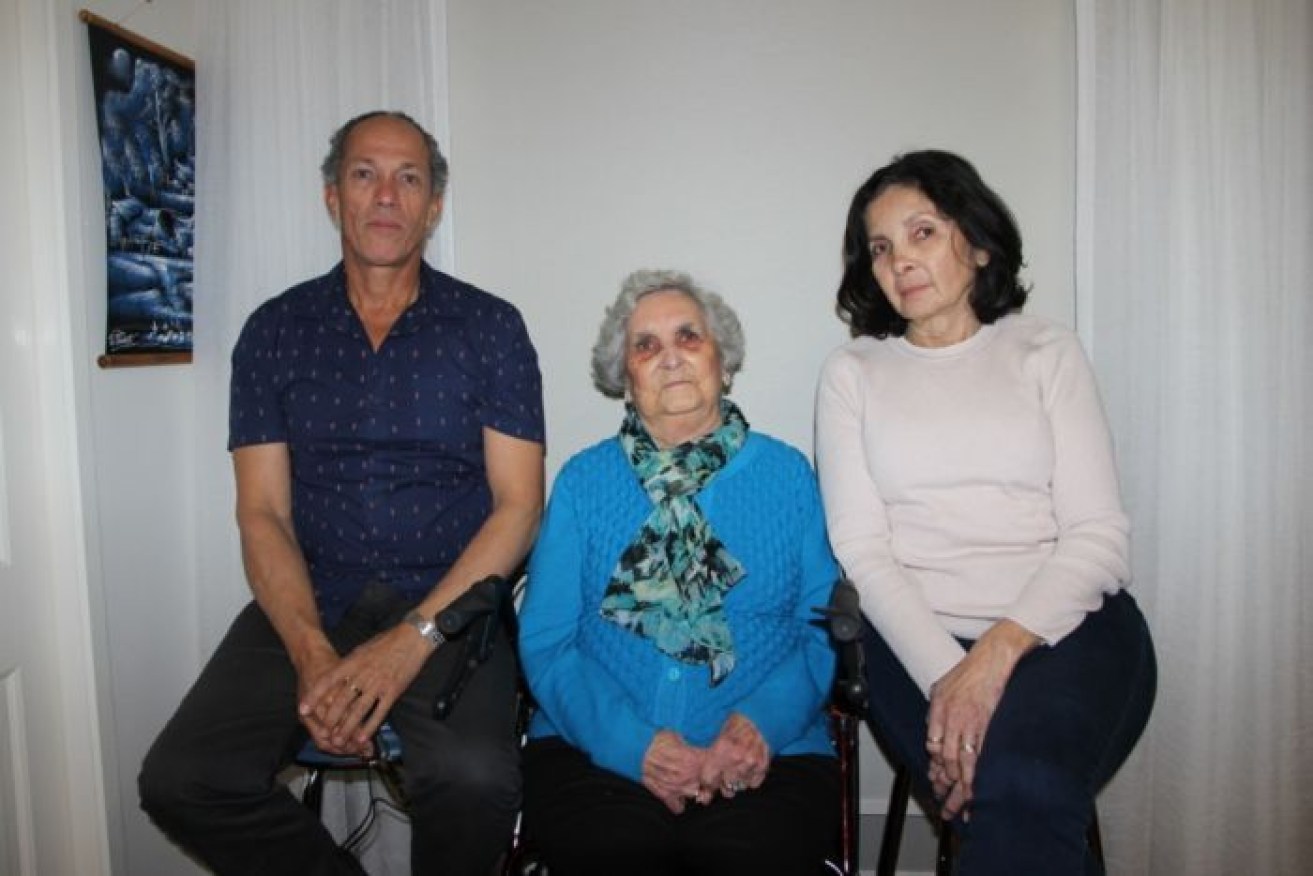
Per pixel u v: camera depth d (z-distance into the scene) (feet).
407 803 4.34
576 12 5.81
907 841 6.03
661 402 4.52
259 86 5.36
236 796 4.13
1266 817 5.03
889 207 4.55
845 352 4.97
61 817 4.82
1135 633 4.24
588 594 4.58
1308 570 4.94
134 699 5.16
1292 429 4.88
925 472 4.46
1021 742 3.59
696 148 5.84
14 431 4.47
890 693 4.33
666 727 4.15
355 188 4.70
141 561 5.22
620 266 5.95
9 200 4.44
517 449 4.97
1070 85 5.65
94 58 4.70
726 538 4.45
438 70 5.46
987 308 4.68
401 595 4.90
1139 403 5.11
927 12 5.69
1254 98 4.78
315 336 4.94
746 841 3.71
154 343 5.21
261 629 4.82
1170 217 4.95
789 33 5.74
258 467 4.91
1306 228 4.80
